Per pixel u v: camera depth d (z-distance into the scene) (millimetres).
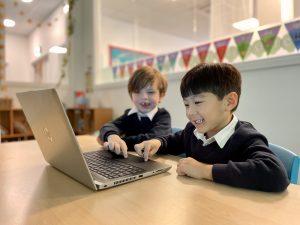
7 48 3545
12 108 2699
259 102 1456
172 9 3117
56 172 655
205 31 3461
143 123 1250
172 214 403
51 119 523
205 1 2754
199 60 1874
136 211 416
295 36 1343
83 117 3002
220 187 528
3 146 1028
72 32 3262
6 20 3131
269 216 394
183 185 542
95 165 669
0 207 441
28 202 462
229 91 707
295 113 1299
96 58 3113
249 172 521
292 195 485
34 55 3693
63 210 426
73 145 494
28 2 3172
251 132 687
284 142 1348
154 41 3855
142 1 2969
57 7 3385
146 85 1249
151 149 820
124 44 3455
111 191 513
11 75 3500
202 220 382
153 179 587
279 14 1441
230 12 1712
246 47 1577
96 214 408
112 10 3201
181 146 953
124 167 650
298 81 1280
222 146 717
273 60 1367
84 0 3328
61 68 3316
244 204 441
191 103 707
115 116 2756
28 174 639
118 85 2666
